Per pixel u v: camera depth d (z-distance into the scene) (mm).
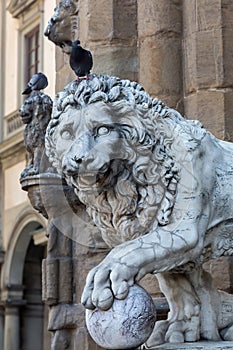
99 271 3527
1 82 28062
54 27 6609
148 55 5887
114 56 6113
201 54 5703
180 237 3676
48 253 6859
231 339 3982
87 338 6492
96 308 3521
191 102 5723
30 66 26984
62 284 6762
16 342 26219
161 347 3678
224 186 3852
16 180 26609
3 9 28844
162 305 5094
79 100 3686
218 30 5699
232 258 5223
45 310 26750
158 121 3770
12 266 26469
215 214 3855
